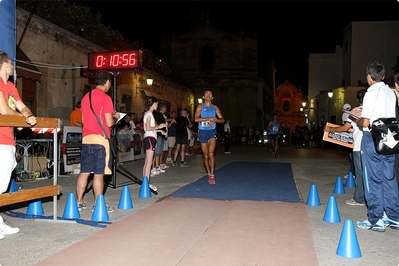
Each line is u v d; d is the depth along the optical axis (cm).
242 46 4128
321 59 3994
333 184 974
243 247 456
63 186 896
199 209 652
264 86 4938
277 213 626
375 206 537
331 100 3388
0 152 474
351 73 3478
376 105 520
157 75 2592
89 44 1648
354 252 432
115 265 401
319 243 480
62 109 1495
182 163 1370
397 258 429
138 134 1559
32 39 1305
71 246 459
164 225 549
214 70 4128
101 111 607
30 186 886
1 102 469
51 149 1061
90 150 609
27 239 489
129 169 1242
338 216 582
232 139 3931
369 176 539
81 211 641
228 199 741
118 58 970
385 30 3422
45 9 1452
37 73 1224
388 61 3419
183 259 417
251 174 1132
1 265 400
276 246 460
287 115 6506
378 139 508
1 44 640
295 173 1187
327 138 709
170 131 1379
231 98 4134
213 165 922
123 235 502
